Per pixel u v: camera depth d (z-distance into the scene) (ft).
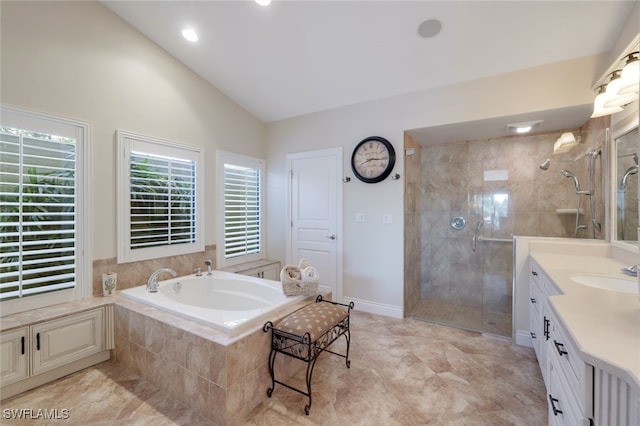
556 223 10.25
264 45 8.88
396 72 9.27
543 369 6.26
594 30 6.84
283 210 13.39
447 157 12.17
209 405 5.57
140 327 6.91
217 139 11.51
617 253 7.20
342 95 10.95
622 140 7.04
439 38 7.68
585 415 2.79
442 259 12.27
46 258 7.14
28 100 6.85
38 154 7.02
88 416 5.60
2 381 5.93
